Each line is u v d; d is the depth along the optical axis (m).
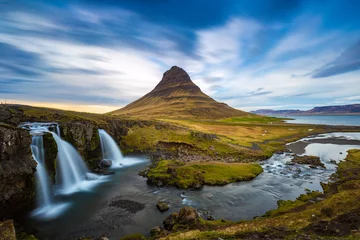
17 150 37.34
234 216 36.00
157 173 56.53
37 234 30.97
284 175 60.34
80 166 61.69
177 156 83.50
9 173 33.22
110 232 31.22
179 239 25.05
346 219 26.20
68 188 50.09
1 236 22.77
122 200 42.69
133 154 88.94
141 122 119.94
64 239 29.69
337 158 83.00
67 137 63.91
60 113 97.69
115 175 60.66
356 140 132.75
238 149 91.62
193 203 41.31
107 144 85.06
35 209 38.97
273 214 34.91
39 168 44.84
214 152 87.56
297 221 28.78
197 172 55.91
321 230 24.83
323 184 51.06
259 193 46.56
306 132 172.38
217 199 43.28
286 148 106.44
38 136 47.69
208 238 24.69
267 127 193.38
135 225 33.12
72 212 37.69
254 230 26.70
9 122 66.12
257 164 68.56
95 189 49.25
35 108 99.75
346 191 36.56
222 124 196.38
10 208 35.25
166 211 37.72
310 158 77.00
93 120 97.94
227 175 56.66
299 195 45.34
